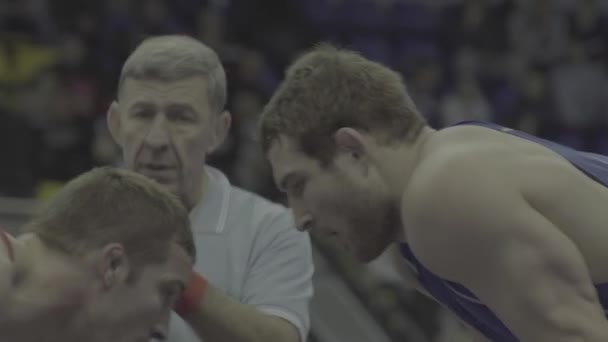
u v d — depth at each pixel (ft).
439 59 62.90
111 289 14.24
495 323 16.33
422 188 14.75
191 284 16.30
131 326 14.44
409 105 15.92
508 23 64.03
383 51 62.80
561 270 14.06
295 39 58.39
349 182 15.57
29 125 42.45
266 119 16.16
